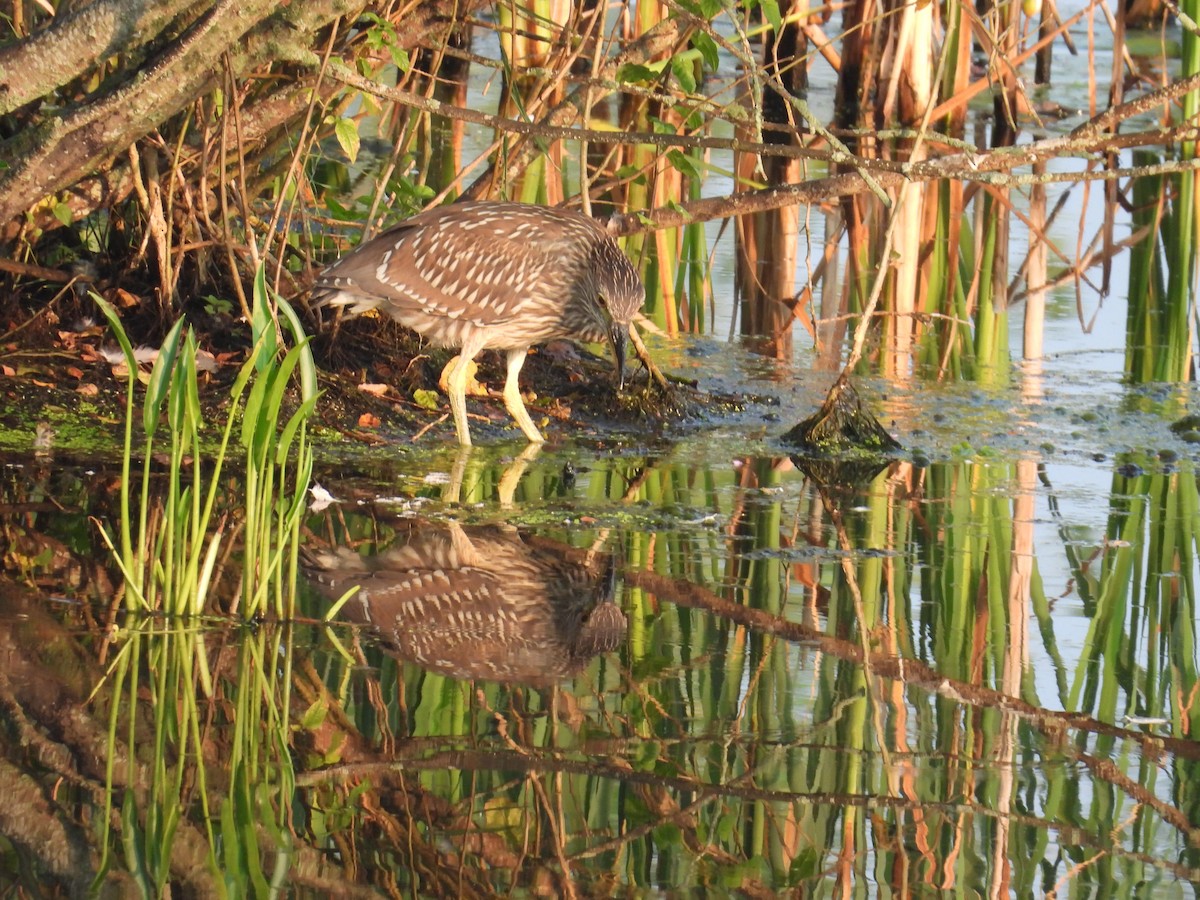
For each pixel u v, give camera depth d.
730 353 15.33
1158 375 14.95
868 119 21.72
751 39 24.05
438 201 13.73
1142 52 25.67
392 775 6.64
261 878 5.72
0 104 9.98
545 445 12.23
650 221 13.69
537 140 13.10
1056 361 15.40
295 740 6.91
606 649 8.18
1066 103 23.31
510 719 7.27
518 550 9.68
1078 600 9.10
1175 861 6.10
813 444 12.47
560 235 12.30
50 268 12.55
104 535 8.47
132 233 12.81
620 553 9.73
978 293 17.75
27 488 9.99
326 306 13.00
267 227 13.53
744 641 8.35
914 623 8.67
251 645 7.91
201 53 10.39
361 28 12.61
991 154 10.88
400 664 7.82
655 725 7.27
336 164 18.55
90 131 10.85
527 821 6.29
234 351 12.41
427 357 13.21
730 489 11.27
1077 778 6.86
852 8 21.53
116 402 11.59
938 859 6.06
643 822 6.34
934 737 7.24
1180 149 21.61
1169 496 11.33
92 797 6.28
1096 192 22.19
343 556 9.37
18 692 7.16
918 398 13.99
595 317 12.48
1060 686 7.89
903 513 10.77
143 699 7.20
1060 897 5.79
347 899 5.61
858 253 18.55
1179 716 7.55
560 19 19.25
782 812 6.45
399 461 11.47
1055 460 12.27
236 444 11.20
